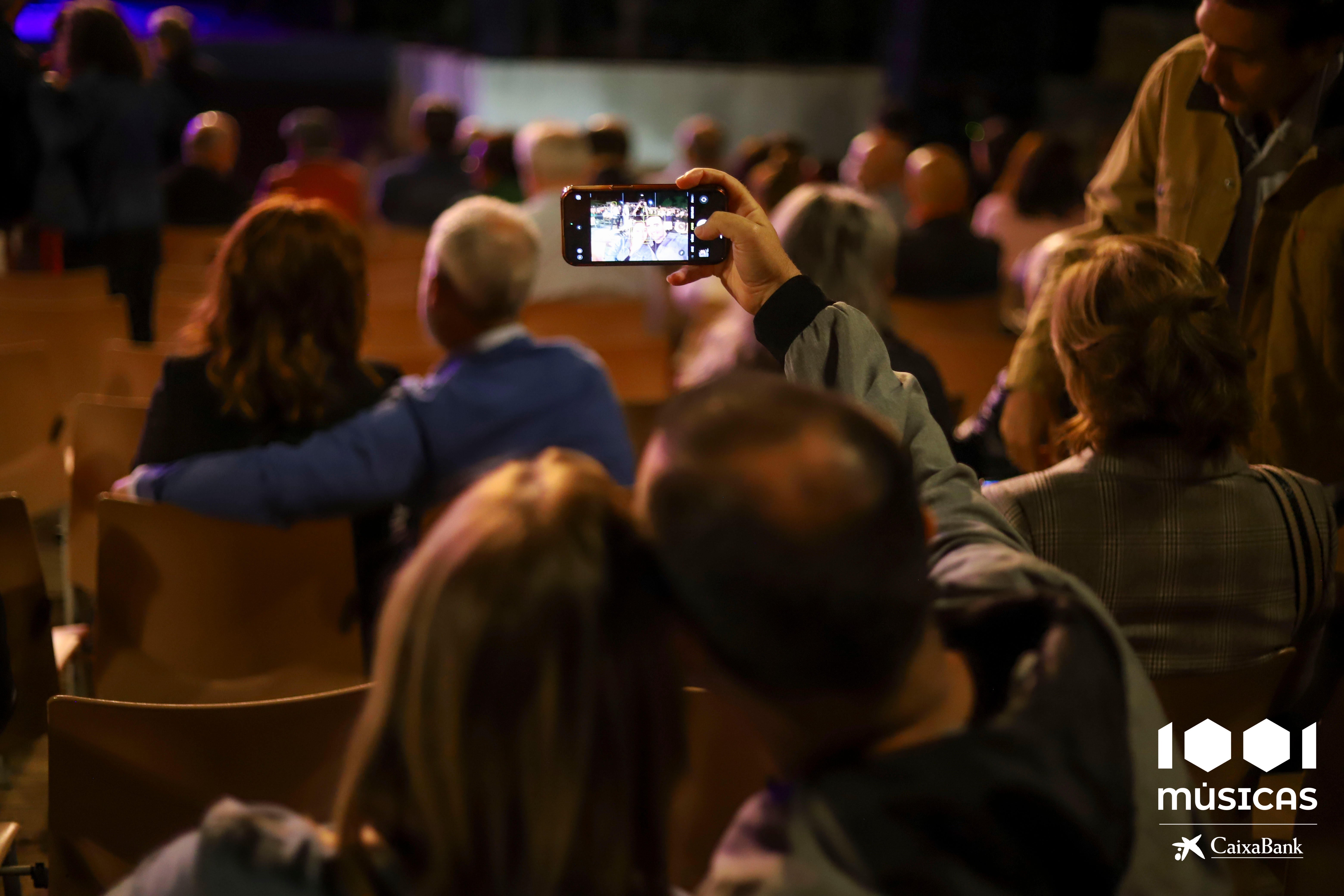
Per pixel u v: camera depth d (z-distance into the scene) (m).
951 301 4.06
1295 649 1.52
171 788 1.35
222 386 2.05
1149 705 0.86
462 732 0.71
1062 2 10.02
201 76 6.10
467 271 2.18
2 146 4.98
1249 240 2.26
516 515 0.74
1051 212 5.50
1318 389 2.21
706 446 0.74
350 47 11.86
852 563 0.72
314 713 1.34
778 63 11.52
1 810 2.38
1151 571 1.52
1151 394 1.50
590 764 0.72
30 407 2.88
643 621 0.74
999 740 0.76
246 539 1.94
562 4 11.77
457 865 0.74
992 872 0.73
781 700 0.77
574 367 2.24
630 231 1.35
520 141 5.79
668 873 0.79
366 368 2.26
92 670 2.44
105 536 1.95
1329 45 2.00
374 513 2.26
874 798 0.73
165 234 5.31
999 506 1.55
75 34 5.02
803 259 2.29
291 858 0.77
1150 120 2.37
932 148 4.81
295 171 6.13
